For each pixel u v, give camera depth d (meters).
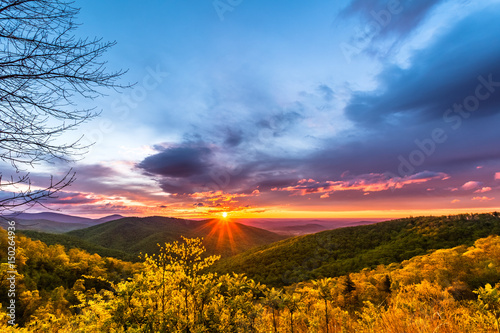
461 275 17.28
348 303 12.08
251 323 3.30
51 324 4.91
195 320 3.31
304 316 3.57
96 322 3.19
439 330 2.88
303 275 57.03
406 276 19.16
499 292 3.02
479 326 2.97
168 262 3.81
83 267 55.53
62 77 2.34
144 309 3.18
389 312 3.86
